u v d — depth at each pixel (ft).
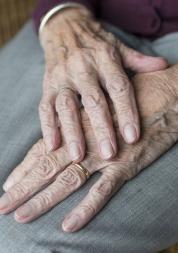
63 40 1.70
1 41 2.74
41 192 1.31
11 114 1.63
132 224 1.27
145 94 1.45
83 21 1.77
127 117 1.37
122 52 1.63
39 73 1.73
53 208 1.30
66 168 1.35
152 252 1.36
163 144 1.39
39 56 1.82
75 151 1.35
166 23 1.78
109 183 1.30
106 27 1.84
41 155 1.42
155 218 1.28
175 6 1.71
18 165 1.46
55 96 1.56
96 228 1.25
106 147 1.33
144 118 1.40
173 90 1.44
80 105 1.51
